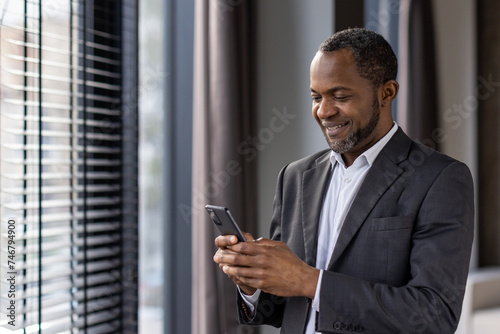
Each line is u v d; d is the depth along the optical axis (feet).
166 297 6.88
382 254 3.64
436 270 3.41
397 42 8.99
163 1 6.77
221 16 6.08
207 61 6.05
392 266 3.61
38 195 4.83
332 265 3.74
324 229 4.03
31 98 4.98
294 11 6.83
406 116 8.69
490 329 8.91
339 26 6.68
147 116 6.64
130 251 6.06
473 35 11.10
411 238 3.63
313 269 3.45
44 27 5.27
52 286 5.11
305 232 4.07
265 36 6.98
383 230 3.66
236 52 6.18
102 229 5.60
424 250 3.49
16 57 4.48
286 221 4.32
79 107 5.28
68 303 5.49
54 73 5.40
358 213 3.75
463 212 3.52
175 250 6.89
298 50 6.82
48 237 5.40
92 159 5.75
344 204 3.94
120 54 5.97
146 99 6.63
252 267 3.37
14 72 4.49
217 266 6.03
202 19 6.03
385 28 8.67
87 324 5.45
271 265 3.33
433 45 9.17
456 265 3.45
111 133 5.95
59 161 5.12
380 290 3.39
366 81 3.64
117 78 5.98
